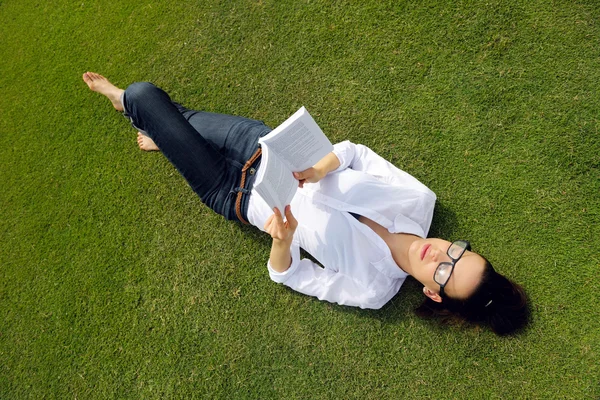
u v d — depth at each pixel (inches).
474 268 62.8
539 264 79.4
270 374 83.8
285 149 58.3
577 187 79.7
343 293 76.5
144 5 98.3
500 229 81.1
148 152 92.0
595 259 77.7
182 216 89.7
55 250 92.7
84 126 95.7
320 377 82.7
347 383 82.0
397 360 81.6
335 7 90.3
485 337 79.5
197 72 94.1
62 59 100.3
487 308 66.3
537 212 80.4
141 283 89.0
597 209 78.5
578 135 80.5
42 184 95.5
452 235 82.4
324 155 62.9
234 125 76.0
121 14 99.2
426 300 77.5
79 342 89.1
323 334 83.8
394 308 82.7
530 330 78.3
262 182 52.1
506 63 84.0
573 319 77.4
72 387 87.9
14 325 91.6
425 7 87.1
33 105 99.4
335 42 89.7
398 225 69.8
